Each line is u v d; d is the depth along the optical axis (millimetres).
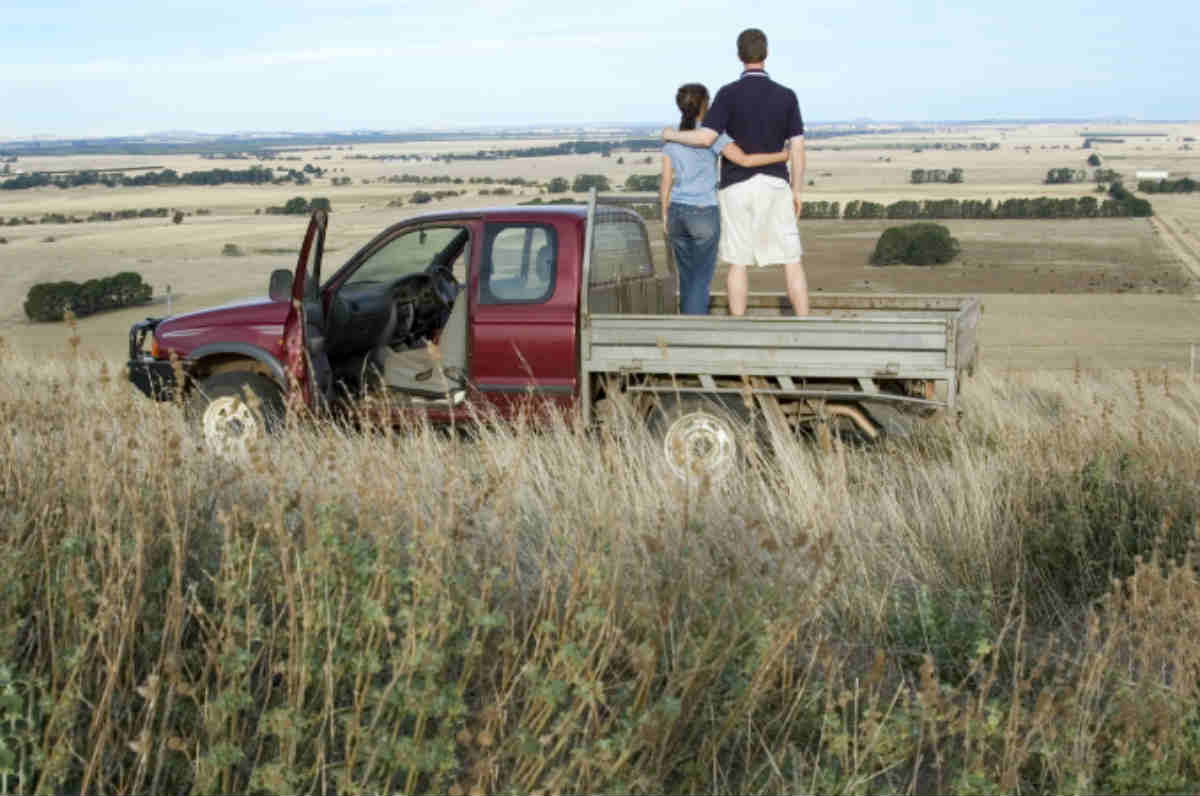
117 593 3475
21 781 3045
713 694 3695
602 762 3232
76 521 3959
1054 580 5398
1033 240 164000
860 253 146500
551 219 7586
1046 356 64312
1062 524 5625
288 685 3484
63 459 4441
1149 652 4078
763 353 7012
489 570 3812
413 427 7609
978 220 198250
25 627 3664
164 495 4141
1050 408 10633
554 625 3695
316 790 3412
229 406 7730
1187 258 143500
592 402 7426
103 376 5008
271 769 3096
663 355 7074
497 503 4383
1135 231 177875
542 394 7555
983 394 9984
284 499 4148
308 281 7938
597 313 7617
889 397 6914
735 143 7949
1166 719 3580
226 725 3420
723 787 3527
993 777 3535
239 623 3459
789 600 3809
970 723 3598
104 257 144250
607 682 3826
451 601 3539
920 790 3668
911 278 124562
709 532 4922
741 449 7004
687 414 7078
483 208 7883
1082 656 4383
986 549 5621
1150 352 66938
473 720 3662
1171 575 4363
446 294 9109
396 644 3734
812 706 3812
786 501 6023
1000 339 75000
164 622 3734
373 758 3189
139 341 8359
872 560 5441
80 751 3301
